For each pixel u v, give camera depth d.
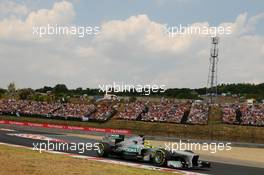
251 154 38.00
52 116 74.25
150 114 72.12
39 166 18.00
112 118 72.69
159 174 18.78
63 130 59.59
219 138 60.47
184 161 22.12
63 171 17.11
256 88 174.12
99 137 50.03
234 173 22.27
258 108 73.56
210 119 68.94
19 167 17.23
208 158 30.11
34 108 80.94
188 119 68.38
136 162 23.55
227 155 34.69
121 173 17.95
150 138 53.75
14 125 64.88
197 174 20.45
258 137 59.62
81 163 20.50
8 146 28.23
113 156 26.28
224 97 145.62
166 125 66.75
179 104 78.12
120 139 25.67
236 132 61.84
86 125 69.88
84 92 140.25
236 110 72.62
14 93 132.62
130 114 73.19
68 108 79.38
